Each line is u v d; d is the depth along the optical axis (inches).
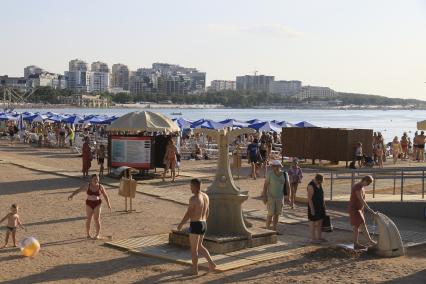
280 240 551.5
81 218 642.8
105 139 1833.2
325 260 482.3
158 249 499.2
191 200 430.3
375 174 828.6
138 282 408.5
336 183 970.7
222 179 521.7
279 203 579.8
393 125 5017.2
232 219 519.2
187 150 1542.8
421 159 1460.4
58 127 1907.0
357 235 526.0
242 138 1761.8
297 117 7106.3
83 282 406.0
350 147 1235.2
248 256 484.4
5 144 1918.1
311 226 546.3
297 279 424.2
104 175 1040.2
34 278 412.5
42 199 773.9
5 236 541.3
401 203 734.5
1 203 738.2
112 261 464.4
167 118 1075.9
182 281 413.7
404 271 451.8
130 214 673.6
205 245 498.0
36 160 1337.4
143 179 998.4
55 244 518.6
